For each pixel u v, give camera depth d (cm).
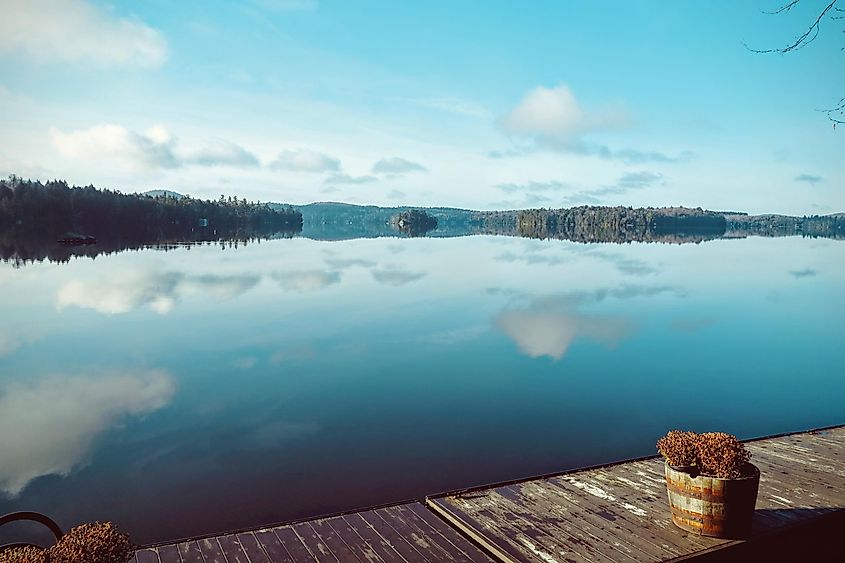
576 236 12962
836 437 776
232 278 3772
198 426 1060
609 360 1556
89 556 362
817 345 1759
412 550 488
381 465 868
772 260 5550
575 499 583
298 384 1330
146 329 2050
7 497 782
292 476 834
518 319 2230
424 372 1427
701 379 1368
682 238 11912
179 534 680
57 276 3878
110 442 988
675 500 513
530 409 1137
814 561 532
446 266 4806
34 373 1460
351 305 2605
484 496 592
